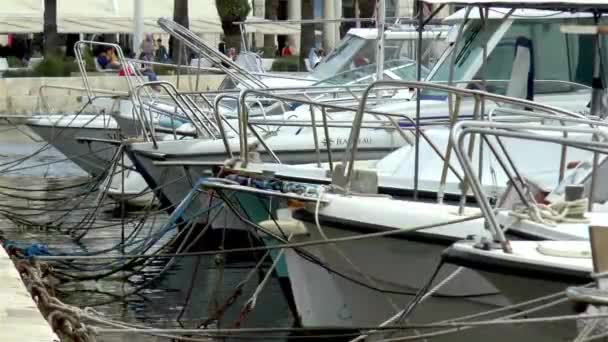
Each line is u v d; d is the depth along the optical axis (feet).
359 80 106.32
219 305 68.64
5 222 101.24
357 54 113.39
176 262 80.64
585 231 47.93
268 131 88.02
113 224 94.38
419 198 62.28
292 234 58.59
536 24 84.38
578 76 83.35
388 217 53.36
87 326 49.26
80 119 120.26
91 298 73.31
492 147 54.95
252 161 70.44
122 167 96.12
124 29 225.76
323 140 86.28
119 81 182.19
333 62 114.83
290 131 89.66
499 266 43.60
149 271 80.07
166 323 66.54
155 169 90.74
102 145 115.34
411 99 88.33
